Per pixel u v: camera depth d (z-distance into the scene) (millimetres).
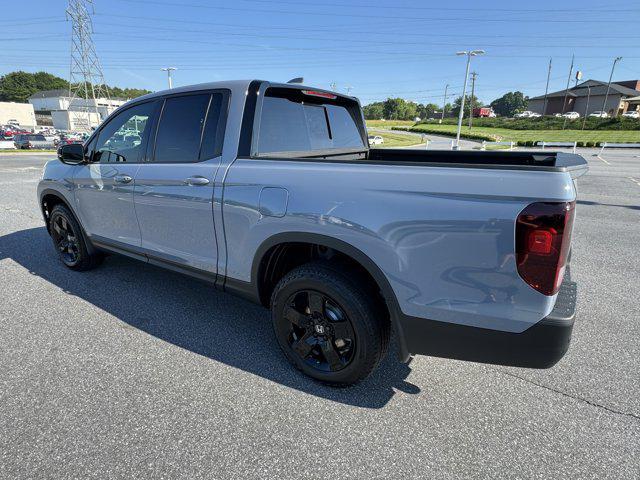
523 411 2176
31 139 32938
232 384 2355
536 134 55062
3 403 2143
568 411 2180
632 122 55281
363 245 1960
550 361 1741
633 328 3150
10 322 3025
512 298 1705
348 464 1805
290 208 2164
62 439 1908
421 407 2193
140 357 2607
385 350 2234
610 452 1892
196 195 2586
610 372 2555
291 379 2416
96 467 1758
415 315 1924
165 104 2891
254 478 1723
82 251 3857
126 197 3088
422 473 1764
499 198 1657
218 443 1909
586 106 74625
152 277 3951
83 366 2490
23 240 5207
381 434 1989
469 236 1721
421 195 1813
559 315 1691
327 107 3277
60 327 2967
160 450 1859
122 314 3188
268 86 2588
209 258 2668
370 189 1939
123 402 2176
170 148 2830
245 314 3236
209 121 2631
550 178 1596
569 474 1765
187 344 2775
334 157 3242
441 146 42531
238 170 2412
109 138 3307
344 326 2178
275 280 2572
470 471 1777
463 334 1850
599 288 3979
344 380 2264
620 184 12359
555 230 1582
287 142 2805
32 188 9891
